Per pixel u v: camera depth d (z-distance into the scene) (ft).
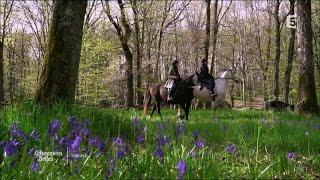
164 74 153.79
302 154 22.02
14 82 157.07
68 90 30.99
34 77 129.70
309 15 64.54
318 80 79.77
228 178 13.65
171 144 16.85
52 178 12.98
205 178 12.25
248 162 14.61
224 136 26.81
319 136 26.84
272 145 23.98
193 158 13.97
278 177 14.28
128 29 95.45
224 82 60.03
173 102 56.90
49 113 23.81
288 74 102.17
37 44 161.17
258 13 169.37
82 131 16.33
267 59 148.15
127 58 96.48
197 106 100.83
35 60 167.94
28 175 12.64
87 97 115.96
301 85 64.28
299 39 65.16
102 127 24.08
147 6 98.53
